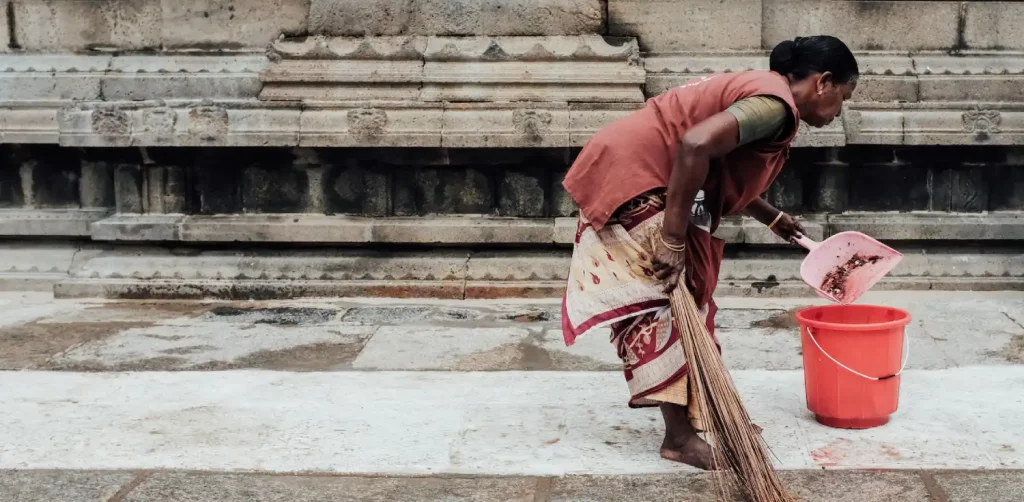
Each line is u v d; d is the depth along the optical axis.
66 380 4.11
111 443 3.38
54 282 6.01
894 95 5.71
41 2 6.16
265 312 5.40
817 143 5.56
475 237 5.70
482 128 5.57
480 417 3.61
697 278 3.16
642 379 3.10
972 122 5.60
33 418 3.63
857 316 3.56
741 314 5.18
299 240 5.77
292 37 6.00
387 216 5.83
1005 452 3.17
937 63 5.80
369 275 5.75
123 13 6.12
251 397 3.86
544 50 5.68
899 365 3.39
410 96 5.68
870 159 5.76
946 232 5.68
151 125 5.74
